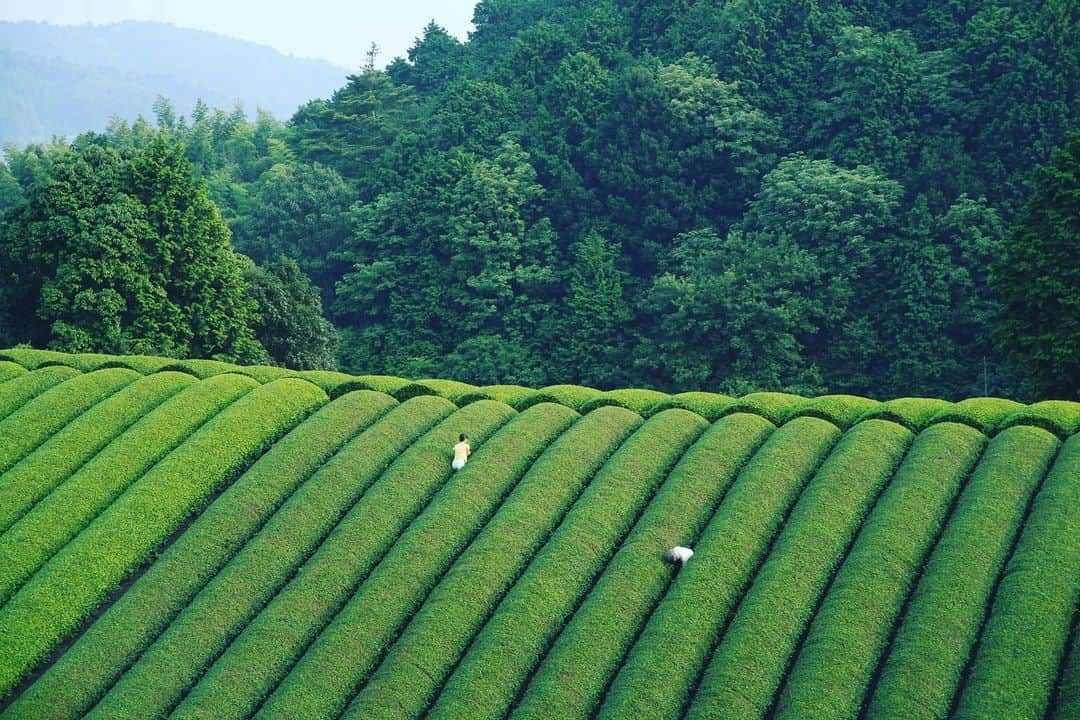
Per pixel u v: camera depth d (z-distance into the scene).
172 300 123.88
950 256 148.88
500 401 95.31
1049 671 63.88
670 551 75.12
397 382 98.75
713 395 95.06
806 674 65.44
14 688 69.75
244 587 75.31
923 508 76.12
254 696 68.00
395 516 80.88
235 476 86.56
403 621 73.00
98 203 123.69
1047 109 155.88
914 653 65.50
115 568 77.31
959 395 143.50
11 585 76.00
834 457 82.62
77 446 88.31
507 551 76.69
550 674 67.31
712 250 160.50
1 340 122.81
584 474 84.31
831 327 150.25
